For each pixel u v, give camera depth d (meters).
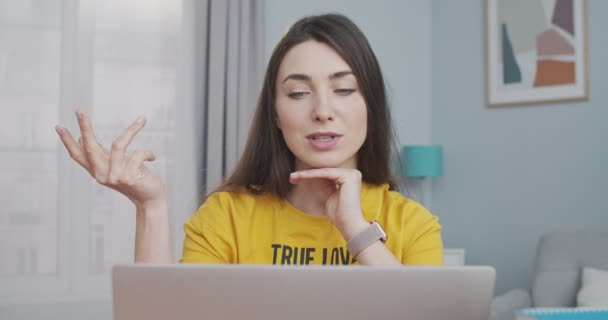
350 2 4.52
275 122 1.21
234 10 3.82
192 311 0.69
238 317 0.68
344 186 1.05
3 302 3.46
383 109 1.17
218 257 1.21
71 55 3.61
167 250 0.98
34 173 3.53
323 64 1.07
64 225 3.58
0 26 3.48
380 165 1.24
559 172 3.95
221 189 1.29
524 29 4.14
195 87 3.78
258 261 1.20
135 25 3.77
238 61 3.84
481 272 0.69
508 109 4.23
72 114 3.61
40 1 3.56
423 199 4.62
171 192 3.82
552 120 3.99
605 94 3.74
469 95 4.48
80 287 3.62
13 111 3.50
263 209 1.23
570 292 3.01
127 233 3.71
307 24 1.11
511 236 4.19
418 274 0.68
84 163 0.94
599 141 3.75
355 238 1.01
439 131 4.67
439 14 4.71
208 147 3.74
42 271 3.54
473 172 4.42
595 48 3.79
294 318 0.68
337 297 0.68
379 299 0.68
